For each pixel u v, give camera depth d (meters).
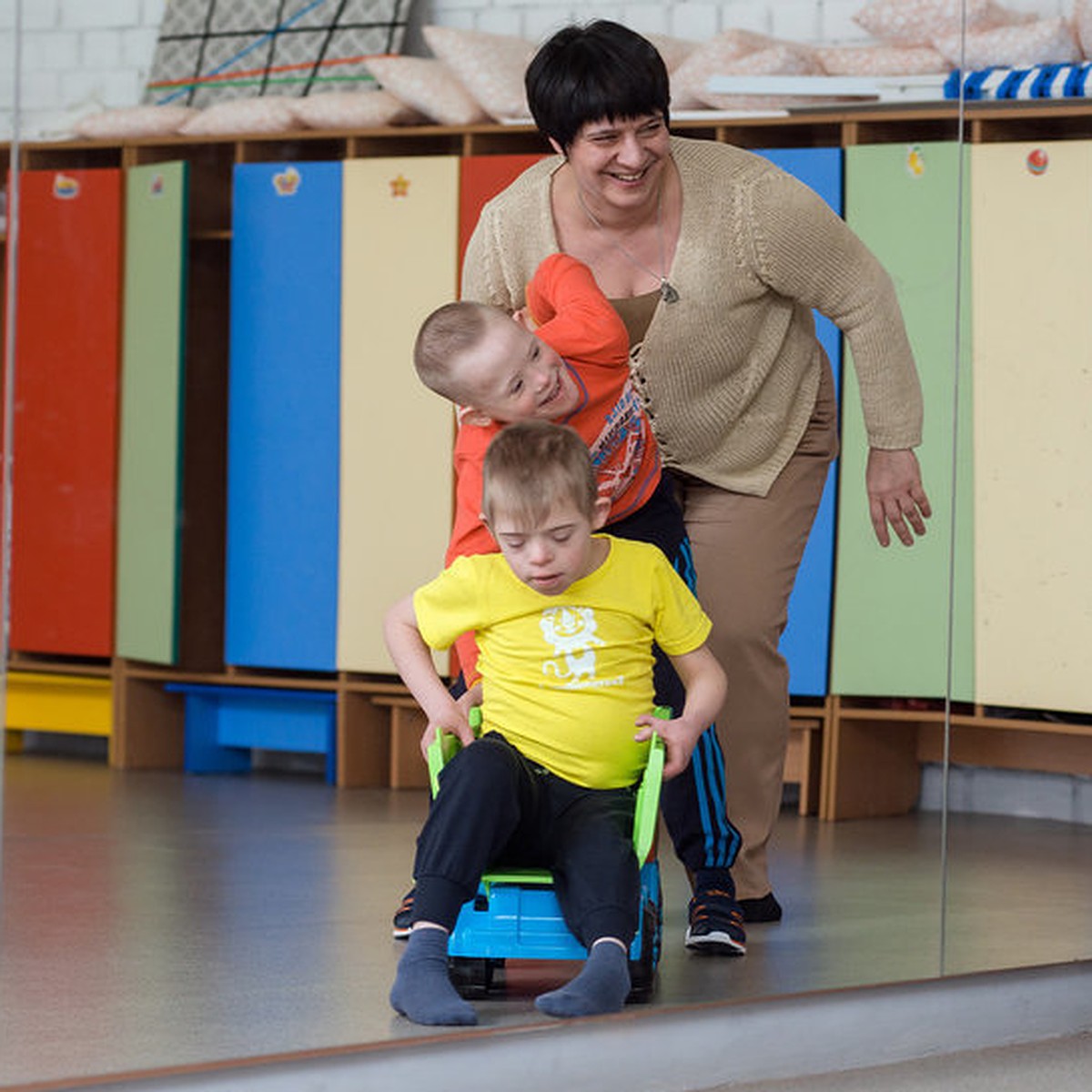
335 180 7.62
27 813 6.23
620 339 4.64
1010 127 7.30
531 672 4.32
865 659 7.38
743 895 5.29
